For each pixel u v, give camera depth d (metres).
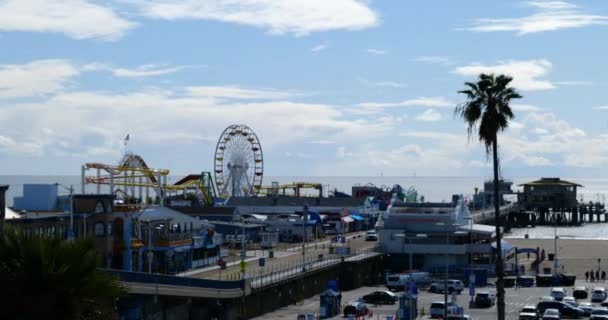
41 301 49.41
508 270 191.62
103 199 145.00
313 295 162.88
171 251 159.00
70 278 49.88
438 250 194.38
